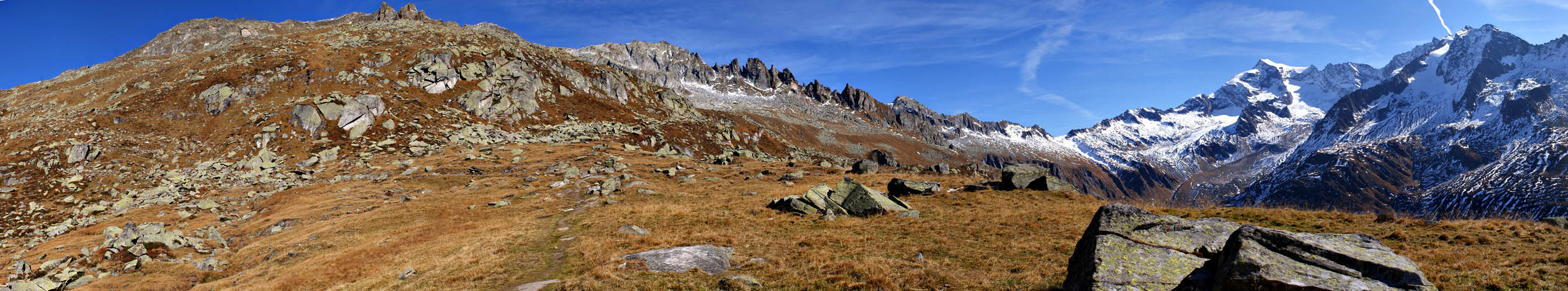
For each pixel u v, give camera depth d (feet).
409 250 118.62
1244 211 114.11
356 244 130.62
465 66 435.94
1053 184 154.51
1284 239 44.06
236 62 409.08
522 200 180.55
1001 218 119.75
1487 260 69.56
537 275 85.25
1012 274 74.59
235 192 224.12
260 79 370.94
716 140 475.31
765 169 244.22
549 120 407.64
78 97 385.50
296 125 307.78
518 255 100.42
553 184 204.13
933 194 160.45
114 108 318.24
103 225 183.11
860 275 74.08
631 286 71.61
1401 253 77.10
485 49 498.69
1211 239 53.57
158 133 298.56
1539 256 68.23
